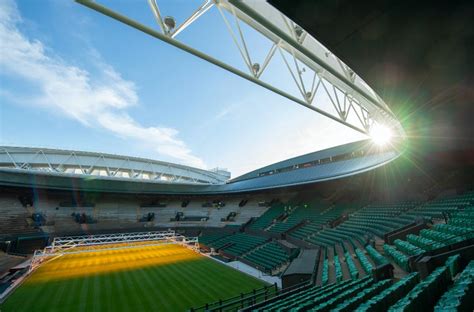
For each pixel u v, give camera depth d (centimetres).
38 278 1875
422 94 884
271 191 4525
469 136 1558
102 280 1808
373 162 2588
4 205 3294
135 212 4475
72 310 1290
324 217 3136
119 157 4856
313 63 1001
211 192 4709
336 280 1176
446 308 422
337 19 480
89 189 3816
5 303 1392
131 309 1291
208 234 4225
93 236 3616
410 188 2972
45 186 3412
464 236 981
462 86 821
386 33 530
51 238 3319
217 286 1645
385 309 578
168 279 1817
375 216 2400
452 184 2683
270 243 2952
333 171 3166
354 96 1336
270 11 571
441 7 457
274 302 995
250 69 734
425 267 822
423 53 605
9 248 2820
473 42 561
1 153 3681
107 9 459
